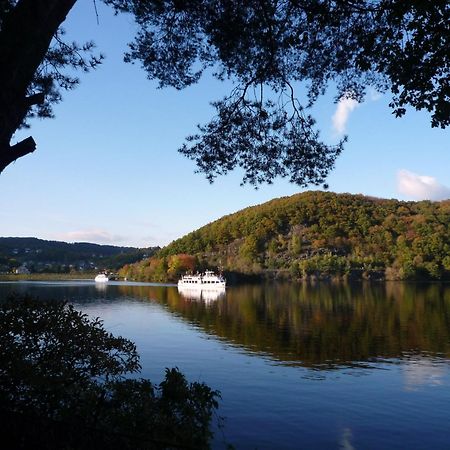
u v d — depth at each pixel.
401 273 133.75
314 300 71.81
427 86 6.11
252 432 13.09
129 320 44.81
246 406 15.41
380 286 114.31
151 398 6.41
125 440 5.47
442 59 5.86
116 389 6.48
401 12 5.86
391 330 35.84
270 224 179.75
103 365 6.56
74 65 8.05
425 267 134.25
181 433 5.88
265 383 18.53
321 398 16.39
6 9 6.96
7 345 5.95
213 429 13.20
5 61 4.77
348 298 75.25
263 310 55.56
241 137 8.85
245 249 165.00
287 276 148.12
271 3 7.43
